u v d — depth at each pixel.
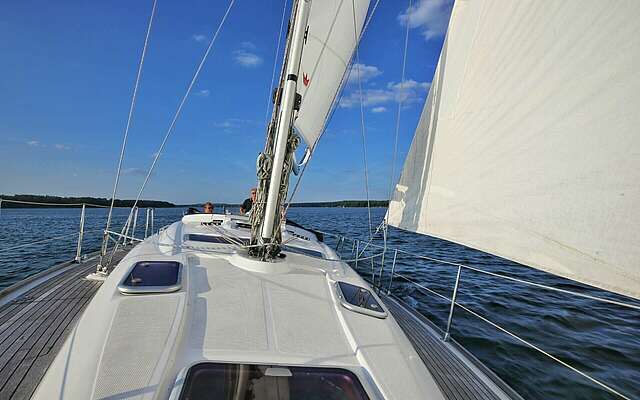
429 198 3.19
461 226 2.74
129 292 2.18
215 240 3.74
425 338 3.59
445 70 3.18
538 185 2.12
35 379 2.19
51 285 3.96
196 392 1.55
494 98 2.51
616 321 6.27
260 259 2.86
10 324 2.93
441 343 3.50
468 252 14.61
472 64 2.78
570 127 1.96
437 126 3.19
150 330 1.82
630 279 1.64
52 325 2.94
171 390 1.53
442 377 2.85
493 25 2.58
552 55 2.09
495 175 2.44
